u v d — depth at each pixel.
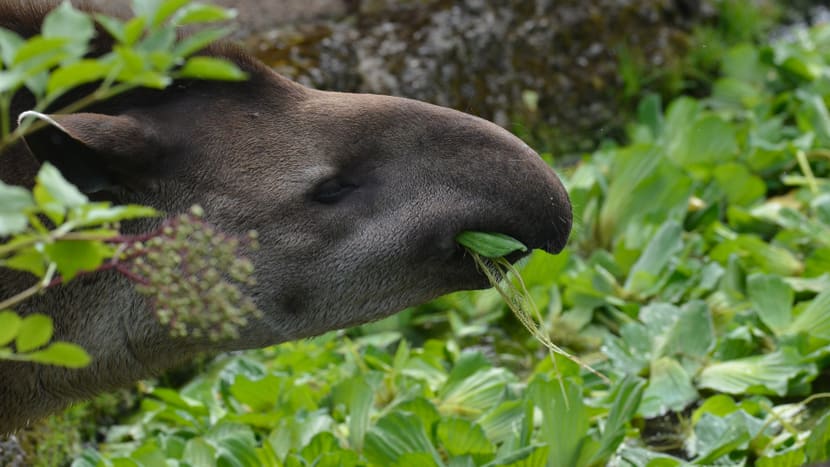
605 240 11.95
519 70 14.63
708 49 16.03
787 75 15.28
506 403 8.43
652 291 10.70
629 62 15.36
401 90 13.71
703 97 15.85
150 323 6.56
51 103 6.34
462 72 14.20
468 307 11.12
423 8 14.45
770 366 9.12
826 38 16.45
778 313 9.82
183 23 4.05
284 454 8.22
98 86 6.43
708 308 9.66
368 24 14.20
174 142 6.43
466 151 6.60
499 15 14.70
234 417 8.88
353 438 8.41
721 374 9.22
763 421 8.45
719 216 12.07
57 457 9.08
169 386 10.57
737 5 16.67
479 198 6.54
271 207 6.50
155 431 9.33
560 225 6.68
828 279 10.33
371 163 6.59
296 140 6.56
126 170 6.27
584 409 7.64
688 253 11.26
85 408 9.73
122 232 6.48
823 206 11.48
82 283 6.43
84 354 4.07
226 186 6.50
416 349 10.62
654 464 7.51
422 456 7.39
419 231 6.56
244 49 6.77
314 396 9.29
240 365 9.59
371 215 6.57
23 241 4.00
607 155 13.13
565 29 15.08
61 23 3.83
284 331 6.73
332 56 13.45
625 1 15.64
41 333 4.13
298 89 6.81
